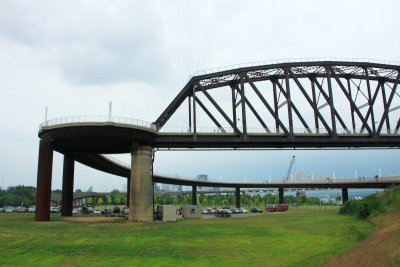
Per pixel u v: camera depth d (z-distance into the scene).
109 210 88.12
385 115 68.38
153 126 62.72
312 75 70.50
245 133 63.97
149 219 60.91
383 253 21.16
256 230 44.16
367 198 68.75
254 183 169.12
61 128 58.09
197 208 74.88
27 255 26.56
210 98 64.06
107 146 68.50
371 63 70.81
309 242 34.00
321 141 65.94
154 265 23.92
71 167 77.62
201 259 25.95
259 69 66.69
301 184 162.62
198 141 63.62
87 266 23.59
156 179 136.25
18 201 162.38
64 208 75.94
